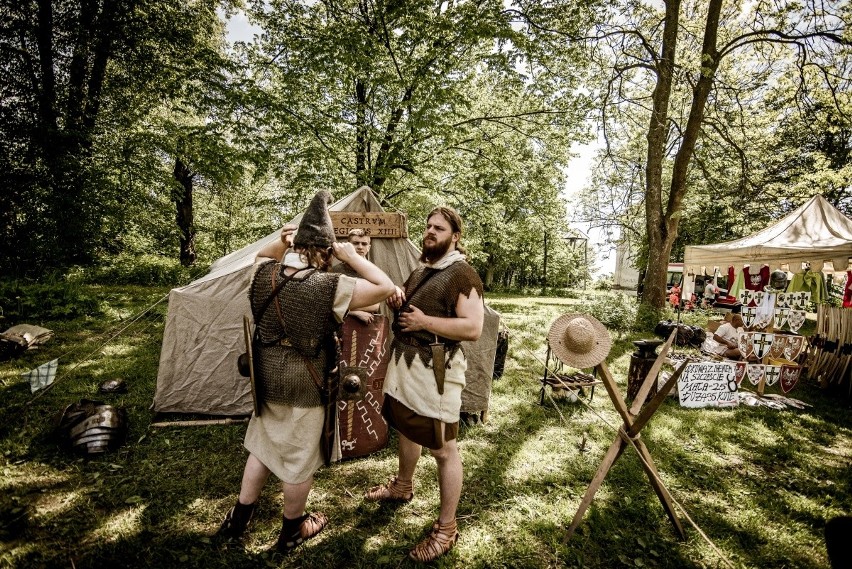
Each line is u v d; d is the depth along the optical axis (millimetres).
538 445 3361
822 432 4008
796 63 10258
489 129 10492
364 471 2764
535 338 8031
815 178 9922
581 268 36406
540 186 12250
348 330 2785
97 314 6902
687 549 2244
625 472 3006
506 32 7184
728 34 11516
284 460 1806
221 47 12172
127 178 9969
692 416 4246
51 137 8922
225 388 3307
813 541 2375
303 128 7906
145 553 1947
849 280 6672
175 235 13859
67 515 2152
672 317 9891
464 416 3783
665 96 10492
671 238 10828
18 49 9305
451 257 1939
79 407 2902
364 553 2045
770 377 4867
